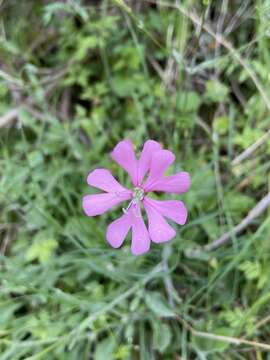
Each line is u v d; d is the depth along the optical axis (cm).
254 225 12
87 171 12
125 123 13
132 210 9
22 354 10
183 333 10
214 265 10
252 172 11
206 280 11
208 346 10
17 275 11
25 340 11
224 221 12
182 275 11
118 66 13
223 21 12
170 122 12
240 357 10
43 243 11
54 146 13
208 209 12
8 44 12
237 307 11
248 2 12
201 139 13
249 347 10
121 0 9
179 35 12
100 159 12
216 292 11
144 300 11
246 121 12
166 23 12
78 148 13
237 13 12
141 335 11
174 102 12
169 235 8
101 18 13
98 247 11
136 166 9
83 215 12
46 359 10
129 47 13
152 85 13
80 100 14
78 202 12
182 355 10
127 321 11
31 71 12
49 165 13
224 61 11
